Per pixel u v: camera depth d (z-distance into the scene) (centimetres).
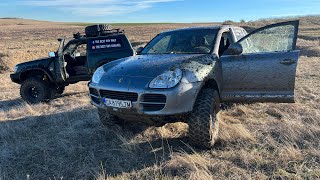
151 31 5734
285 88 491
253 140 475
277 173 371
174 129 543
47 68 888
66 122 627
